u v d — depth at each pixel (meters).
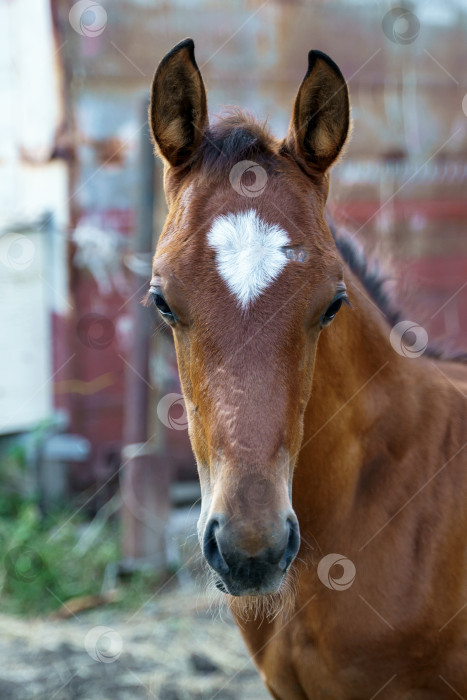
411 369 2.19
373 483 2.08
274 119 5.56
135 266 4.12
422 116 6.00
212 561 1.64
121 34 5.11
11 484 4.90
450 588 2.02
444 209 6.11
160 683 3.35
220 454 1.64
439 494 2.06
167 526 4.25
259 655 2.23
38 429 5.05
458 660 2.02
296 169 1.88
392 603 2.00
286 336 1.68
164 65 1.87
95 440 5.22
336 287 1.77
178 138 1.92
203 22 5.28
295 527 1.66
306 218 1.78
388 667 2.03
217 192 1.79
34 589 4.05
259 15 5.41
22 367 5.15
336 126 1.88
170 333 2.35
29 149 5.12
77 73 5.05
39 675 3.38
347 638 2.02
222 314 1.68
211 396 1.67
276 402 1.65
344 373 2.04
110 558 4.27
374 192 5.88
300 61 5.59
